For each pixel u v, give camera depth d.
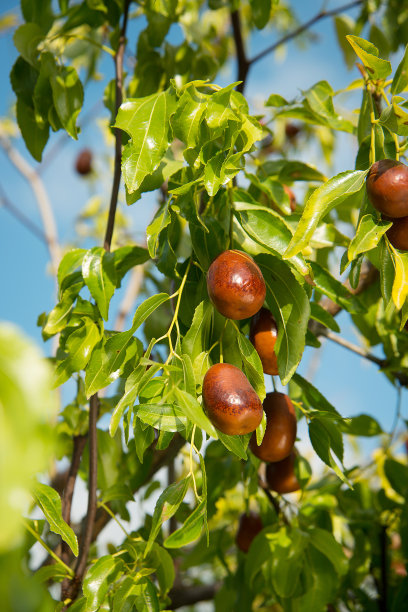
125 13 0.76
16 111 0.74
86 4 0.75
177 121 0.58
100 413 0.76
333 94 0.68
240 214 0.60
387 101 0.60
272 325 0.60
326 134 1.02
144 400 0.57
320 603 0.69
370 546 0.81
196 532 0.57
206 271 0.60
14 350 0.31
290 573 0.69
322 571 0.70
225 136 0.58
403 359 0.78
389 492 0.90
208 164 0.57
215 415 0.55
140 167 0.58
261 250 0.60
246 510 0.77
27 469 0.30
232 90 0.59
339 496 0.81
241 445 0.56
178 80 0.79
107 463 0.73
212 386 0.55
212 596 0.92
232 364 0.59
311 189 0.75
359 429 0.80
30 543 0.64
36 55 0.73
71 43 0.86
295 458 0.71
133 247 0.66
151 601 0.60
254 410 0.55
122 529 0.66
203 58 0.83
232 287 0.56
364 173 0.57
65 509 0.69
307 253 0.63
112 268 0.65
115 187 0.70
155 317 0.81
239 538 0.76
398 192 0.56
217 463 0.79
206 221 0.61
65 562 0.68
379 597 0.82
